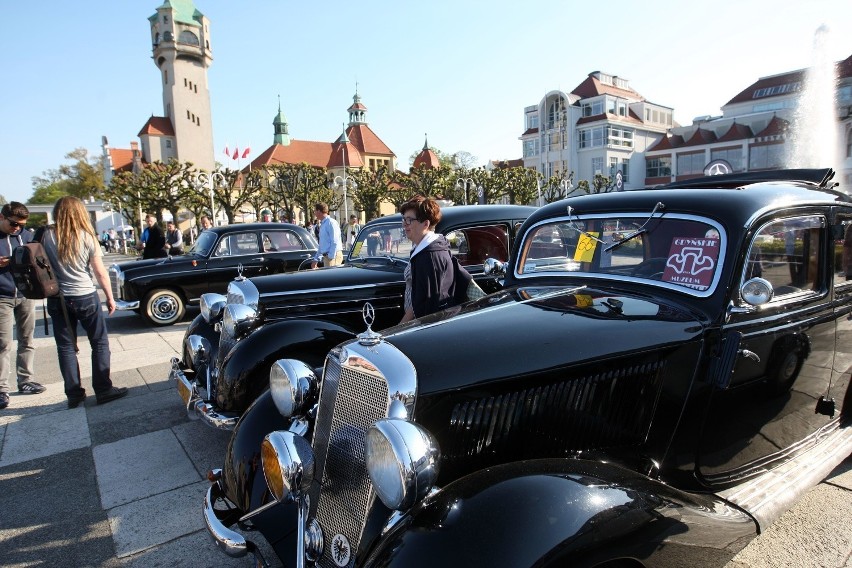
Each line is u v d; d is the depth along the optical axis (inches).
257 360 144.3
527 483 70.3
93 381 205.0
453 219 193.0
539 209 140.6
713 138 1941.4
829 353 119.0
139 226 1317.7
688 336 94.8
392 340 88.9
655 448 96.0
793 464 114.6
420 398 78.8
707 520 79.4
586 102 2164.1
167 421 187.5
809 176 132.5
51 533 122.6
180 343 305.7
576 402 89.8
